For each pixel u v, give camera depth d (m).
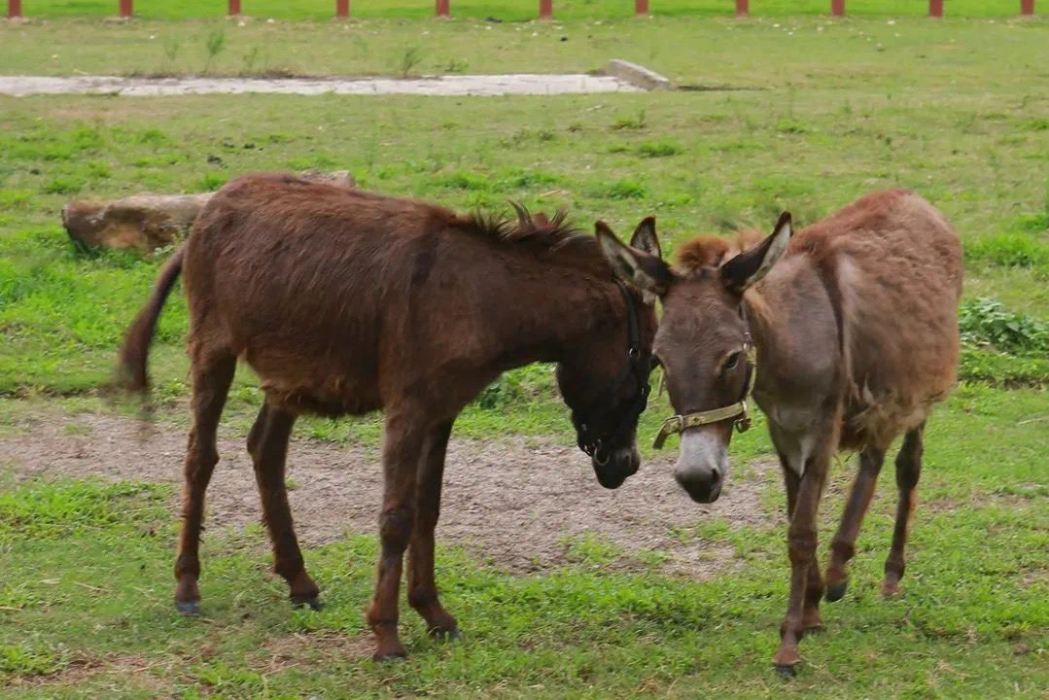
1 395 11.29
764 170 17.56
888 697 6.74
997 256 14.28
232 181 7.83
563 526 9.05
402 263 7.10
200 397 7.77
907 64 26.61
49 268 13.64
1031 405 10.98
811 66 26.48
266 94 23.08
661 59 27.59
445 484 9.73
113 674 7.04
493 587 8.05
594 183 16.62
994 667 7.06
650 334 7.25
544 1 33.72
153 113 21.17
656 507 9.35
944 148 18.72
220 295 7.58
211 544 8.71
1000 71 25.58
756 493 9.54
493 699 6.78
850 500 7.59
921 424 7.81
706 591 7.95
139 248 14.28
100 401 11.23
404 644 7.36
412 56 27.09
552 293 7.12
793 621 7.02
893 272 7.47
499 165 17.83
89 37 30.58
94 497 9.30
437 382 7.06
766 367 6.82
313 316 7.25
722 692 6.82
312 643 7.43
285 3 36.66
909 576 8.18
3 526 8.79
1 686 6.88
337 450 10.38
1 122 20.28
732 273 6.41
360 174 16.97
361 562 8.48
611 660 7.15
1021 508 9.16
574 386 7.36
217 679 6.95
